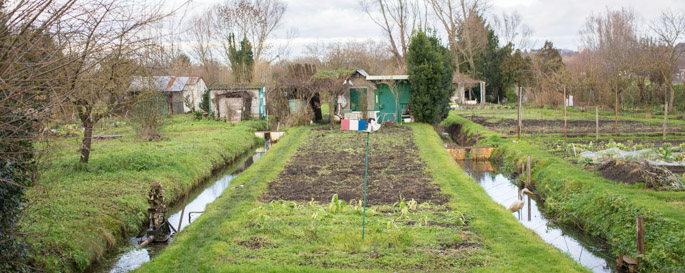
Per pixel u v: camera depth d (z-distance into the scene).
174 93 48.41
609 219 12.62
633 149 20.44
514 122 35.41
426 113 35.97
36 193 11.64
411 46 36.16
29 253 9.43
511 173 20.62
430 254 10.22
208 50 56.97
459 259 10.00
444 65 37.34
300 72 36.16
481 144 26.64
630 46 48.09
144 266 10.05
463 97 56.31
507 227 11.94
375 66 68.75
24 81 7.02
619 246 11.41
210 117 40.59
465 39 61.16
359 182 17.22
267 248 10.86
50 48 7.31
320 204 14.45
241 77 53.94
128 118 26.73
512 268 9.52
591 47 63.91
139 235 13.33
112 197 14.39
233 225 12.32
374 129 11.52
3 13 6.62
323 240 11.16
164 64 19.28
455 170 18.95
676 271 9.56
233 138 29.12
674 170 15.94
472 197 14.80
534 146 23.02
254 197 15.18
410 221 12.52
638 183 14.30
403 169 19.34
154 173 17.84
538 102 49.25
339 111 36.75
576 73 50.25
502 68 60.16
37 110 7.30
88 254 10.99
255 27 55.88
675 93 40.66
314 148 25.12
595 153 19.38
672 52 40.91
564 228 13.83
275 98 35.91
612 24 55.69
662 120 32.81
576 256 11.72
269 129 36.53
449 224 12.32
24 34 6.91
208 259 10.19
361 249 10.64
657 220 11.20
